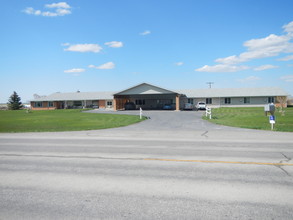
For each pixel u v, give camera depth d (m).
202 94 51.72
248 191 4.51
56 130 15.86
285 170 5.84
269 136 11.98
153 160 7.07
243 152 8.07
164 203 4.05
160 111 41.50
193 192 4.51
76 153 8.23
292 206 3.88
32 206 4.01
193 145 9.58
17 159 7.41
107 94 61.56
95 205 4.00
